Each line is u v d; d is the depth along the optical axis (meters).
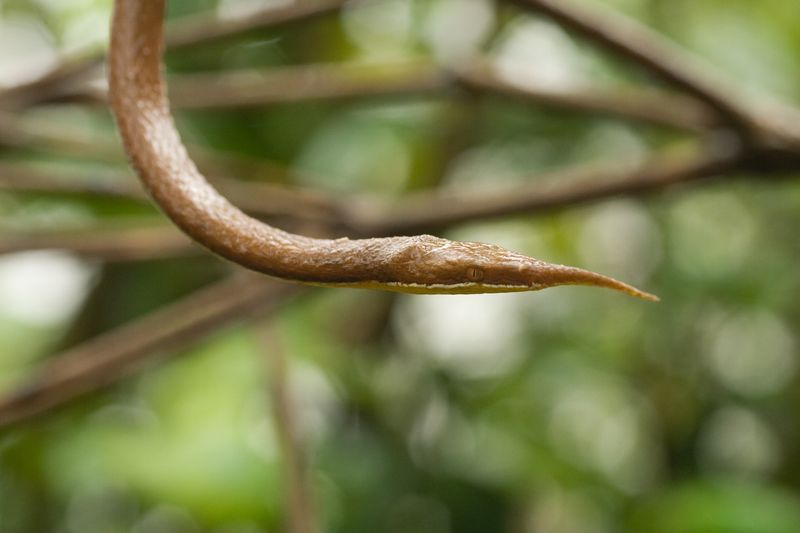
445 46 1.10
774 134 0.57
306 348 1.09
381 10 1.13
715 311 1.31
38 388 0.53
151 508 1.09
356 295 1.23
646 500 1.18
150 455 0.96
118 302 1.08
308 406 1.11
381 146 1.15
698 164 0.58
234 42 0.60
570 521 1.33
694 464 1.28
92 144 0.65
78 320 1.09
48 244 0.61
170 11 0.95
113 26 0.37
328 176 1.10
